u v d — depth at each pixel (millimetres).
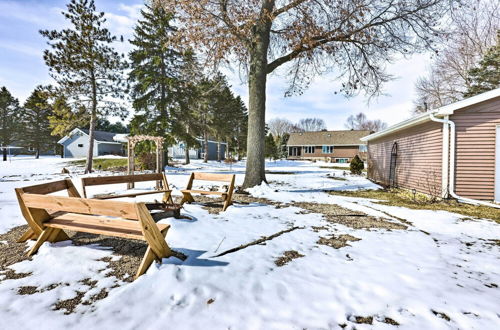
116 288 2359
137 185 10406
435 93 24531
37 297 2182
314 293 2346
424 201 7383
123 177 5289
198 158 39062
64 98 16422
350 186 10828
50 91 16062
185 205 5773
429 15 8812
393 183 11156
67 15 15523
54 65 15250
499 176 7074
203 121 28406
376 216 5434
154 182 11078
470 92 21047
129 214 2482
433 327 1905
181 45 8875
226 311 2053
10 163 24172
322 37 8836
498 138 7074
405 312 2086
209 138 40406
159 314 1996
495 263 3078
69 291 2291
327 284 2510
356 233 4234
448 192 7465
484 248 3600
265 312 2057
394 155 11133
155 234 2619
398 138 10758
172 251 3018
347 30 8898
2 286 2340
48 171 18031
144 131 18547
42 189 3205
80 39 15766
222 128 29906
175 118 19625
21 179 12914
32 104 24766
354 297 2291
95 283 2439
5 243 3410
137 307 2072
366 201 7336
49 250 3049
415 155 9289
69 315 1958
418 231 4383
